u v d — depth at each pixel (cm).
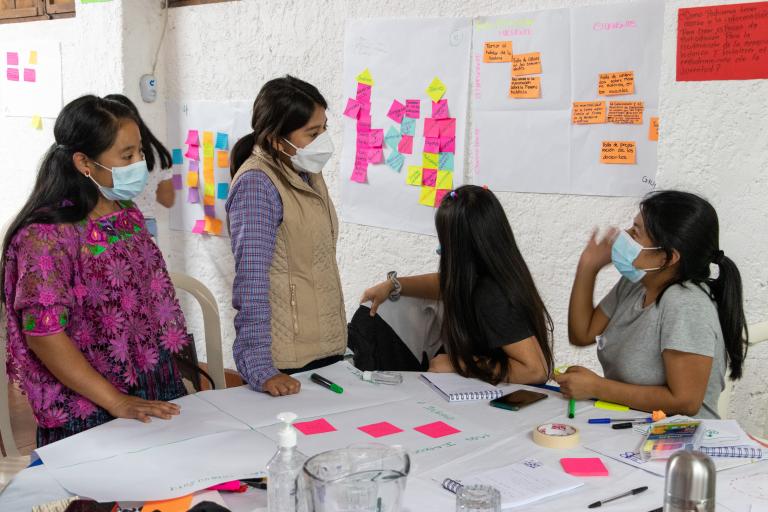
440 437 152
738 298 174
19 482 134
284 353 204
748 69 206
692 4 211
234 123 362
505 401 172
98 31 371
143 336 181
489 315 188
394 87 305
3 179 450
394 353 221
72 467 139
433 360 203
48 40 407
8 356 171
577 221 267
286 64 339
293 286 204
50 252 161
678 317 168
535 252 279
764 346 220
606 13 247
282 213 196
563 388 173
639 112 246
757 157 209
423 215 304
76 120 165
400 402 174
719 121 213
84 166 168
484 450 146
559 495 126
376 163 315
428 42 292
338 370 198
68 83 405
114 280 172
